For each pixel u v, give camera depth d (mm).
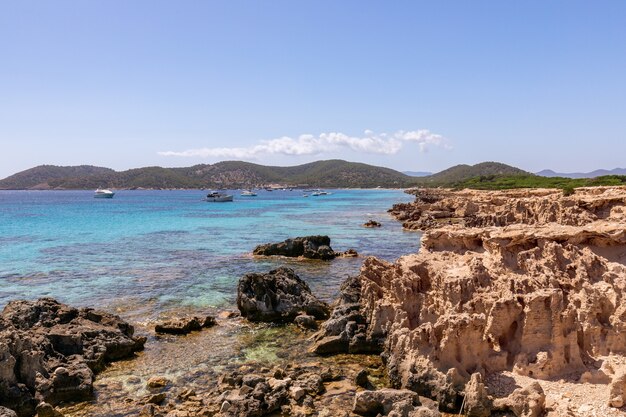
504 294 24375
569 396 19625
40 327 27047
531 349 22125
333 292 42719
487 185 185125
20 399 20766
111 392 22734
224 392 21859
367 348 27312
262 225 107750
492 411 19359
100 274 50406
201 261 58906
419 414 18547
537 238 28328
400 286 27609
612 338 22625
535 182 166250
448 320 22125
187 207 179750
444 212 108188
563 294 24609
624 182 117062
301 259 60438
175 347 28641
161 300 39531
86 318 29453
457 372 20812
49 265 55781
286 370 24656
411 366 21875
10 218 126312
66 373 22141
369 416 20156
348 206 185875
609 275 24766
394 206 146250
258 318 33688
